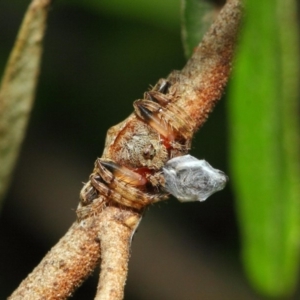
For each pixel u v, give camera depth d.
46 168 0.38
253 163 0.16
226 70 0.20
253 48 0.16
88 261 0.20
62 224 0.38
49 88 0.36
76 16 0.35
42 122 0.37
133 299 0.36
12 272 0.38
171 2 0.34
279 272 0.17
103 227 0.20
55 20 0.35
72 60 0.36
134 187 0.20
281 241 0.16
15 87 0.21
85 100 0.36
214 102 0.20
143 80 0.35
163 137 0.20
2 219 0.38
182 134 0.20
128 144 0.20
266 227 0.16
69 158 0.38
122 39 0.35
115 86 0.36
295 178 0.16
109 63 0.35
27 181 0.38
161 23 0.34
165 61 0.34
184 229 0.38
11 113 0.21
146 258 0.37
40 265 0.20
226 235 0.38
